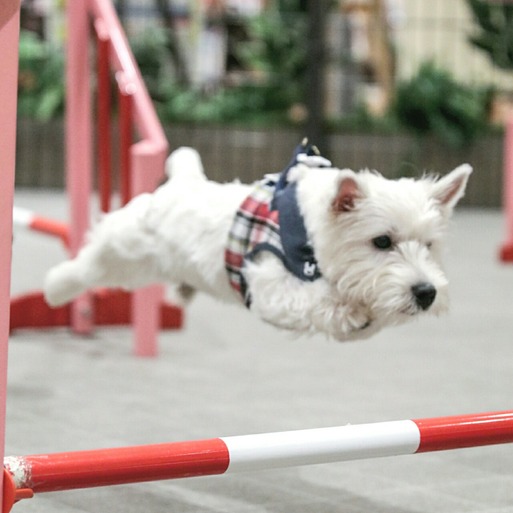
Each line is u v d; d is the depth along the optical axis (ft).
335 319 9.23
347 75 37.24
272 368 15.24
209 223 10.14
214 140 35.99
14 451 10.66
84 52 16.63
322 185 9.34
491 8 37.04
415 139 36.27
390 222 8.98
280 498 9.57
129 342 16.71
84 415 12.25
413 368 15.42
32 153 36.65
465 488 9.93
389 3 38.01
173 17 37.83
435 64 37.83
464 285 23.15
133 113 16.29
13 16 6.89
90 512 9.06
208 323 18.65
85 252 11.69
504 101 37.81
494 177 36.96
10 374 14.28
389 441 7.80
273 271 9.39
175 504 9.34
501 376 14.96
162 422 12.05
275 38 36.83
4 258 7.07
